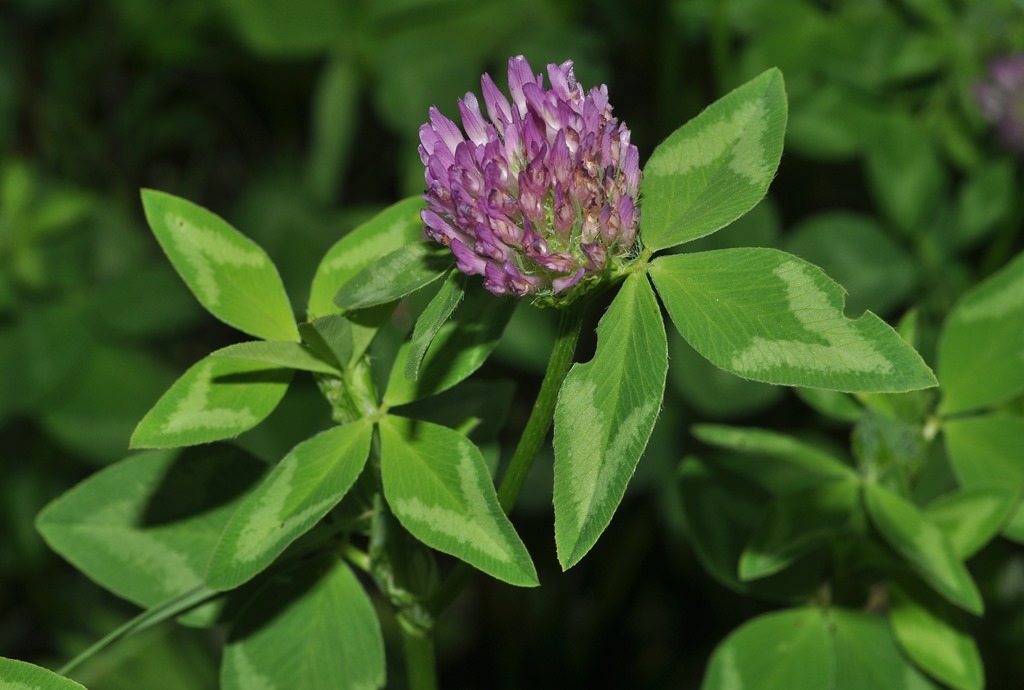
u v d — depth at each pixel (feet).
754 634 1.39
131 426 2.13
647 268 1.21
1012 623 1.72
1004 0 1.85
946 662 1.36
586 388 1.19
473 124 1.23
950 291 1.94
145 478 1.32
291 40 2.34
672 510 1.93
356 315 1.26
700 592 2.03
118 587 1.31
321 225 2.25
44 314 2.15
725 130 1.23
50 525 1.31
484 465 1.22
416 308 1.81
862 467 1.37
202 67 2.59
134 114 2.58
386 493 1.22
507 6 2.38
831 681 1.37
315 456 1.24
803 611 1.40
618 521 2.04
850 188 2.23
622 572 2.02
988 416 1.40
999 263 1.91
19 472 2.21
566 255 1.20
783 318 1.18
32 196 2.31
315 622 1.29
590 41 2.35
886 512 1.34
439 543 1.20
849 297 1.89
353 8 2.33
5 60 2.51
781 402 2.04
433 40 2.31
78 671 1.95
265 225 2.32
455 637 2.10
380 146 2.59
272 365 1.26
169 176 2.65
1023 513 1.38
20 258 2.13
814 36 1.90
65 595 2.16
